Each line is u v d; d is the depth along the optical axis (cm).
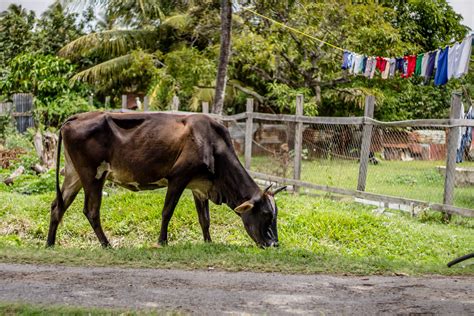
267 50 1898
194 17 2230
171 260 760
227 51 1602
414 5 2186
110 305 577
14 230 1060
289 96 2056
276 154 1527
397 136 1380
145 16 2538
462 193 1305
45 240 1035
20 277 666
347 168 1372
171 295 613
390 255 920
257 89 2345
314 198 1314
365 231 1028
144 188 905
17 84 2369
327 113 2295
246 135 1530
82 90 2419
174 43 2555
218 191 902
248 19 1986
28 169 1541
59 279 661
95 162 872
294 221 1066
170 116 891
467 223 1131
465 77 2034
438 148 1407
